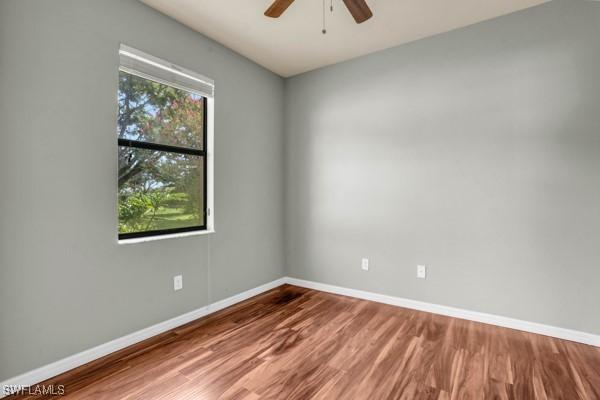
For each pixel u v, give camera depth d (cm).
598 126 209
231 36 268
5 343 159
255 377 174
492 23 243
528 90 231
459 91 258
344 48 292
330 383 169
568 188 218
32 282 168
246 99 311
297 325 246
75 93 185
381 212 299
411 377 174
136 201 226
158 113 240
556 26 220
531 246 230
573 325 216
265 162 338
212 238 275
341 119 323
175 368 183
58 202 178
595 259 210
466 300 256
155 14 227
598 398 156
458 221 259
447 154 264
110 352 201
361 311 276
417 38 274
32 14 167
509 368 183
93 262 194
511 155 237
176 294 245
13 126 161
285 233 367
